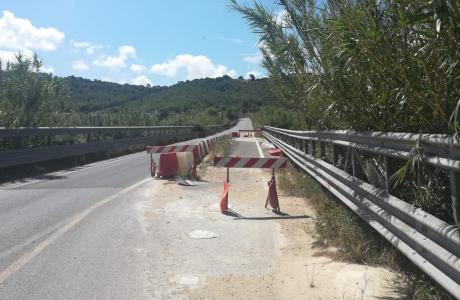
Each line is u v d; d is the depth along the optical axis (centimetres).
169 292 509
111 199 1053
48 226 800
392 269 539
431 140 425
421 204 483
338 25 571
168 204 995
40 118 1975
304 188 1123
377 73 579
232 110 12575
